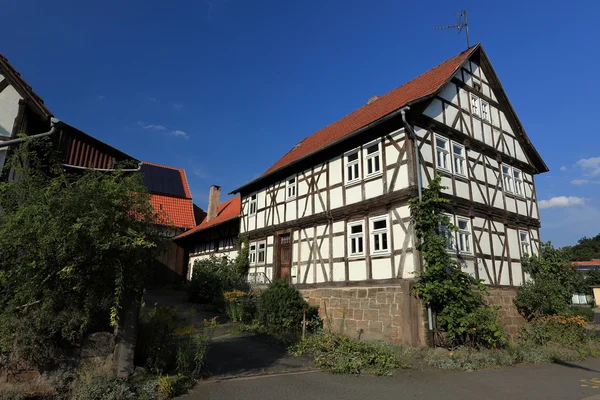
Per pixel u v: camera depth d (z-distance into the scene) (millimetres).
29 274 5648
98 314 6516
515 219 15867
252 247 19859
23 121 9688
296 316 12938
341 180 14547
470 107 15203
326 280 14336
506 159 16500
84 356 6168
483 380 8375
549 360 10977
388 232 12281
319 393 6926
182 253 29109
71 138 11141
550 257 16125
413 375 8516
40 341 5738
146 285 6801
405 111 12023
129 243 6047
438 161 13117
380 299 12023
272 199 18719
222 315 15320
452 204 12945
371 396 6914
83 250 5777
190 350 8398
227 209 27328
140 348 7062
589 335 14094
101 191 6094
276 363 9039
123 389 5902
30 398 5617
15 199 6148
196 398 6305
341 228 14172
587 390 7922
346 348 9234
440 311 10969
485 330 10672
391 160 12648
